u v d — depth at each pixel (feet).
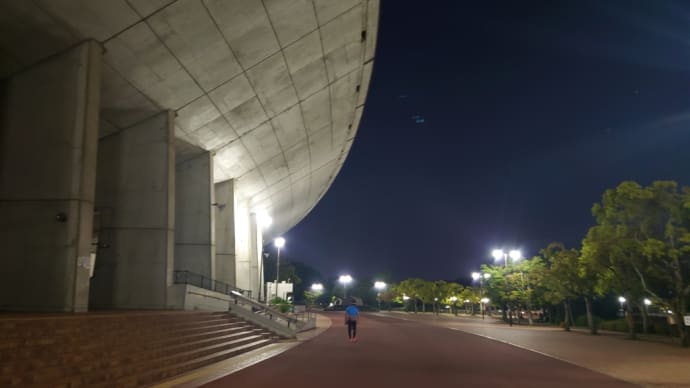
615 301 146.51
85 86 45.01
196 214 78.07
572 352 53.16
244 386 29.19
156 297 59.00
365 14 66.95
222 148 81.20
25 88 45.80
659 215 67.72
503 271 131.85
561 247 99.45
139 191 60.80
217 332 49.24
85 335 31.22
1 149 45.01
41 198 44.06
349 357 45.47
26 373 23.20
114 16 44.14
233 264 95.20
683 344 62.13
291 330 64.44
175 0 45.62
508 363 42.45
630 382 32.63
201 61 56.03
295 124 88.02
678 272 65.05
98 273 59.67
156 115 61.82
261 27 55.93
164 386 29.09
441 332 85.61
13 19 41.45
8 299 42.91
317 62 71.20
